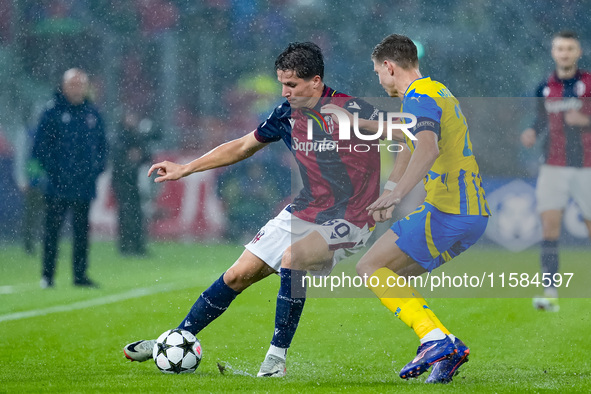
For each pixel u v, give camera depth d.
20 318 24.59
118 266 38.78
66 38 66.69
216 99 67.62
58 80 66.44
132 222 43.62
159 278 34.19
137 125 45.00
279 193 54.62
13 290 30.89
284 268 16.27
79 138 31.59
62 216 31.73
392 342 20.66
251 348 19.98
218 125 64.94
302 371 16.98
